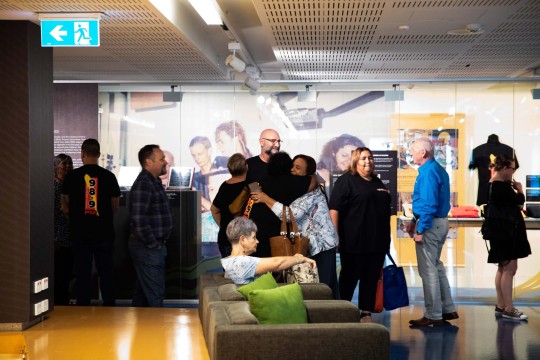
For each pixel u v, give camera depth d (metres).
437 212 8.33
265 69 11.23
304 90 9.93
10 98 6.56
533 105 9.89
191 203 9.87
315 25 7.28
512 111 9.88
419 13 6.79
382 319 8.85
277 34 7.70
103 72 9.45
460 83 9.90
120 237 9.70
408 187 9.91
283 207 7.14
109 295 8.48
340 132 9.92
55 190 8.84
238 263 6.00
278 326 4.25
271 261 6.05
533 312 9.28
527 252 8.78
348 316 5.11
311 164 7.83
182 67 9.07
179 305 9.64
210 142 9.94
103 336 6.18
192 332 6.31
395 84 9.91
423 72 10.30
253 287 5.39
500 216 8.77
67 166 8.92
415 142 8.35
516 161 9.89
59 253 8.88
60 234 8.84
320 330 4.23
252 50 9.98
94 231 8.31
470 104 9.90
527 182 9.89
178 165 9.95
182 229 9.85
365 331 4.25
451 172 9.92
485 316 8.95
